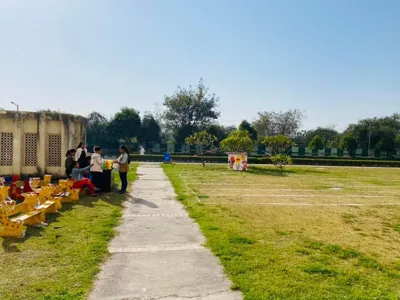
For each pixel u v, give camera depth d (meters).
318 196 13.91
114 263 5.75
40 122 16.03
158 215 9.57
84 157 14.28
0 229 7.44
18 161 15.71
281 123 66.81
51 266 5.44
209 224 8.38
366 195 14.66
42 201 9.73
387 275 5.46
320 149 61.66
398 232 8.38
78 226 7.94
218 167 29.39
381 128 63.69
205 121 68.56
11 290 4.56
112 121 58.94
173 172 23.25
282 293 4.63
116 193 13.20
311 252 6.44
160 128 69.12
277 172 26.28
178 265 5.71
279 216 9.66
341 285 4.96
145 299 4.49
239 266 5.58
